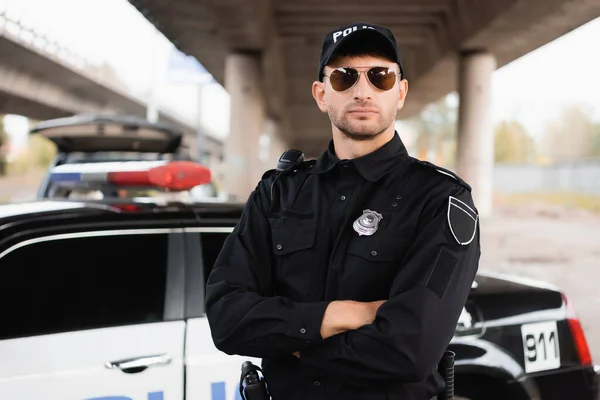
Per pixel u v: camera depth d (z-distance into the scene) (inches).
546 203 1205.1
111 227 89.1
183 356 84.4
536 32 687.7
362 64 54.5
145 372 81.8
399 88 56.7
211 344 86.1
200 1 599.5
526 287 104.3
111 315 84.7
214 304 54.9
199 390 83.8
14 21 1023.0
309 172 57.4
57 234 86.0
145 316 86.3
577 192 1338.6
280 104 1246.3
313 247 53.5
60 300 83.0
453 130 2694.4
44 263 83.9
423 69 967.6
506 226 711.1
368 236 51.4
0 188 1646.2
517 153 2329.0
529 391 95.7
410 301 48.1
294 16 779.4
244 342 51.6
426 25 814.5
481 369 93.4
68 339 81.2
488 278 109.8
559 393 98.7
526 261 417.1
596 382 102.1
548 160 2317.9
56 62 1197.7
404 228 51.4
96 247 87.4
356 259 51.1
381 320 48.1
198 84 1100.5
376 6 733.3
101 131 145.9
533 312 99.8
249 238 57.4
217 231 94.4
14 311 80.5
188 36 742.5
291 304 51.0
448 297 48.7
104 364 80.5
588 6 585.6
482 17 669.9
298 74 1152.8
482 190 788.0
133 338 83.7
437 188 52.5
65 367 79.0
